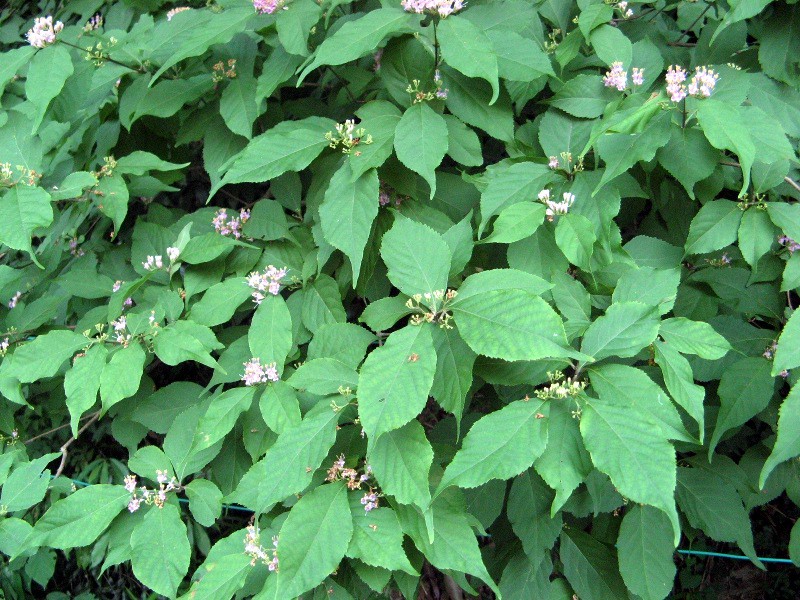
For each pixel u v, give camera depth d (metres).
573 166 0.69
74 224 0.88
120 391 0.64
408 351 0.53
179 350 0.66
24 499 0.69
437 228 0.70
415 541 0.58
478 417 0.73
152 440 1.12
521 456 0.52
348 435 0.63
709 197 0.68
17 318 0.85
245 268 0.75
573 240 0.61
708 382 0.75
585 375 0.59
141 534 0.64
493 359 0.59
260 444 0.68
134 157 0.79
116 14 0.99
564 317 0.61
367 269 0.71
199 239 0.74
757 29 0.77
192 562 0.98
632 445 0.50
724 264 0.74
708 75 0.63
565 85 0.71
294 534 0.56
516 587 0.76
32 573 1.02
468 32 0.61
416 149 0.63
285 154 0.65
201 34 0.68
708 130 0.58
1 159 0.75
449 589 0.95
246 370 0.65
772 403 0.75
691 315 0.74
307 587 0.54
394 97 0.68
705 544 1.04
